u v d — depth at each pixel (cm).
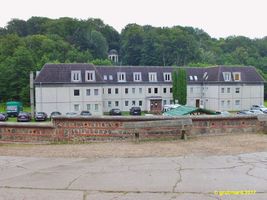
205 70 7000
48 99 5503
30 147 1218
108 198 649
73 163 933
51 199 650
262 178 765
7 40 9700
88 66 5791
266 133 1417
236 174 799
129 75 6531
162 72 6738
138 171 834
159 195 661
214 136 1358
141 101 6581
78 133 1345
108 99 6397
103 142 1298
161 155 1012
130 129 1315
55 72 5584
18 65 8125
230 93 6512
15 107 5700
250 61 10969
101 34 12669
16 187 728
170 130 1310
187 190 687
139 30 11244
